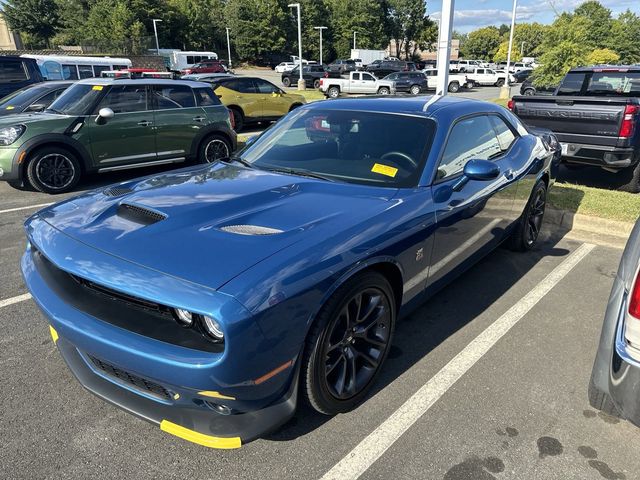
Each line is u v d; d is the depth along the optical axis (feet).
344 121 11.48
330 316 7.41
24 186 25.13
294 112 12.80
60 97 26.55
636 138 21.08
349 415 8.40
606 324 7.19
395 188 9.68
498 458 7.48
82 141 24.26
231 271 6.55
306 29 258.37
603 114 20.98
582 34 63.87
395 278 9.12
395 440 7.84
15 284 13.43
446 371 9.69
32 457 7.41
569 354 10.34
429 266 9.88
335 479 7.10
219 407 6.79
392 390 9.09
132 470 7.21
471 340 10.84
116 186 10.06
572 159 22.44
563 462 7.42
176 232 7.51
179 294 6.23
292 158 11.12
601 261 15.38
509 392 9.06
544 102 22.89
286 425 8.14
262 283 6.42
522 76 154.30
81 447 7.64
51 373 9.50
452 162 10.82
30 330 11.06
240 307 6.12
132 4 215.92
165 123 27.30
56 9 244.01
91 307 7.26
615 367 6.66
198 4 254.47
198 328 6.47
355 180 10.06
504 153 13.56
